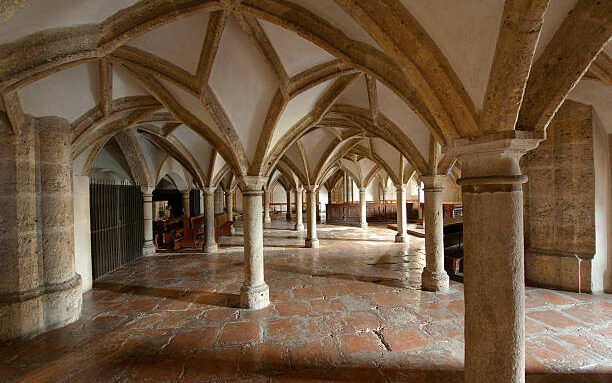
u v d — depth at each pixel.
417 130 6.18
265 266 8.28
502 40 2.03
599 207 5.72
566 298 5.53
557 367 3.44
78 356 3.90
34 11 2.81
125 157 9.45
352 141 12.03
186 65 4.55
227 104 5.09
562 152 6.02
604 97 5.43
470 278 2.42
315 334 4.34
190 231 11.59
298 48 4.38
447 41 2.34
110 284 7.00
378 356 3.76
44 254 4.73
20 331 4.31
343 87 5.71
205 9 3.46
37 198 4.64
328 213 19.83
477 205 2.39
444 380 3.29
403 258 9.20
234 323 4.77
